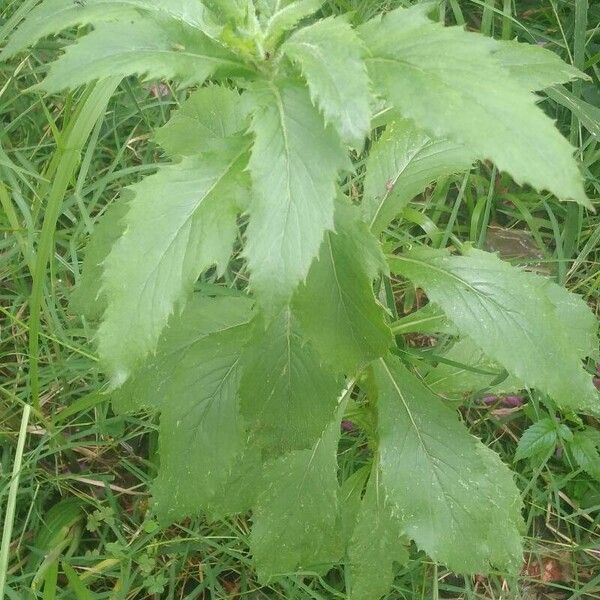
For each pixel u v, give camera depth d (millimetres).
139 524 615
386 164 480
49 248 476
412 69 326
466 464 473
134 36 350
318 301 401
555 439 593
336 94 312
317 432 432
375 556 533
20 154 669
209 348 476
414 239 669
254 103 341
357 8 705
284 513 511
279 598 588
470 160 470
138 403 509
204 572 600
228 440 470
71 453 631
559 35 761
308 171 330
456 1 707
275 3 392
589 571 606
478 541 472
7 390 633
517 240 727
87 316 521
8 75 715
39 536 594
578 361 430
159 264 349
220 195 356
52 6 365
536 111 311
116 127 704
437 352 643
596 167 713
